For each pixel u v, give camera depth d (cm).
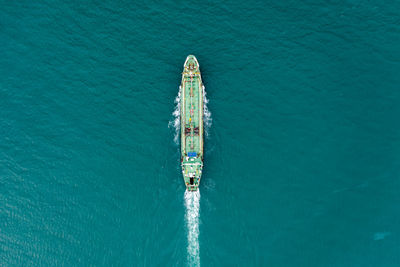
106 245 13475
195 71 14762
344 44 15412
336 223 13438
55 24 15950
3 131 14725
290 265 13050
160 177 14188
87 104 14988
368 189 13800
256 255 13188
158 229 13600
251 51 15400
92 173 14250
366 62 15188
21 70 15412
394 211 13462
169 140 14600
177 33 15725
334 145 14312
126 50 15562
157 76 15225
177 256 13325
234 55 15362
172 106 14925
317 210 13612
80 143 14575
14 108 14975
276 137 14450
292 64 15225
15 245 13512
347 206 13625
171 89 15075
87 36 15775
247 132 14525
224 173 14112
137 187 14088
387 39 15450
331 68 15162
